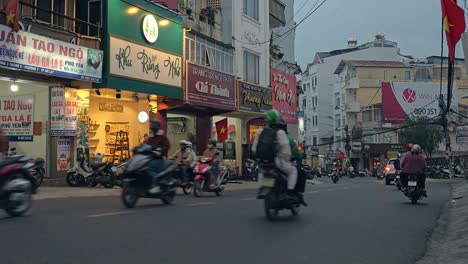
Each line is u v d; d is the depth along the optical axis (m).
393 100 51.03
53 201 12.05
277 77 32.16
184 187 15.62
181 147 15.61
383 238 7.92
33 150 18.02
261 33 31.30
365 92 62.09
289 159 9.20
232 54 27.95
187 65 22.78
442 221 10.80
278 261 6.04
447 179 39.44
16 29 14.72
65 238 6.78
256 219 9.27
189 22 24.56
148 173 10.83
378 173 45.94
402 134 50.41
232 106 26.45
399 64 62.59
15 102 18.30
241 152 30.81
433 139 48.97
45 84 17.61
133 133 22.17
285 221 9.18
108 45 18.28
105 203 11.56
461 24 13.97
